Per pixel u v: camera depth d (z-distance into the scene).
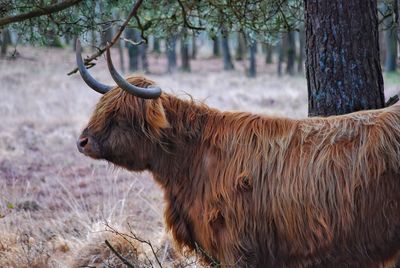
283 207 10.35
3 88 59.44
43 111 43.03
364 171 9.99
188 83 69.81
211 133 11.05
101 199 21.08
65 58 94.56
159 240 15.05
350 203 10.04
